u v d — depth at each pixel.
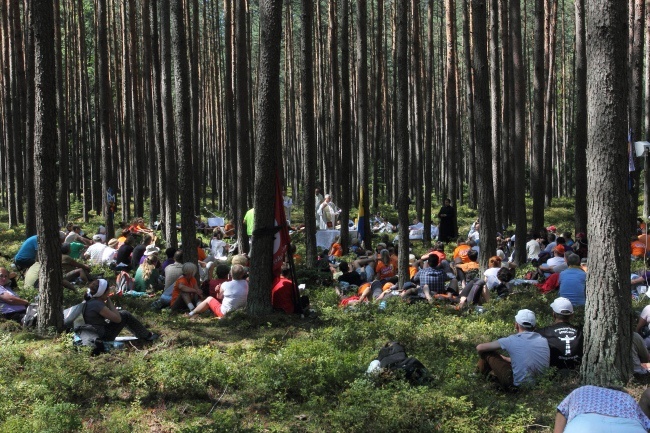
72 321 10.79
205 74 48.78
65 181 32.69
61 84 32.59
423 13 55.47
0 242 27.41
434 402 7.34
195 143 29.84
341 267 16.97
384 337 10.81
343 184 21.91
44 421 7.06
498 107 25.81
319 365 8.80
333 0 34.28
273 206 12.41
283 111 63.09
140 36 42.91
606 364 7.94
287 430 7.32
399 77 15.17
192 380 8.50
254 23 54.94
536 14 21.84
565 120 52.53
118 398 8.25
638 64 22.61
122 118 43.53
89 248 20.84
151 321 12.09
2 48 39.97
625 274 7.97
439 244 16.86
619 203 7.93
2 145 45.41
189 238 15.27
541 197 22.53
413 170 37.03
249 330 11.51
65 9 40.47
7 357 9.26
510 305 12.91
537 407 7.53
